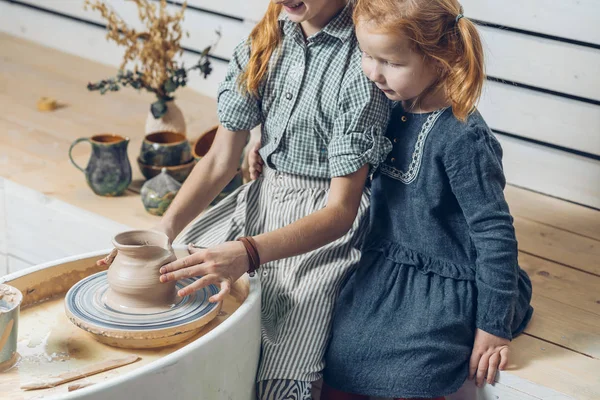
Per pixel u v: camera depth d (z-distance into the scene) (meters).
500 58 2.45
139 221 2.21
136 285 1.52
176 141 2.41
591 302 1.92
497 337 1.62
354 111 1.66
